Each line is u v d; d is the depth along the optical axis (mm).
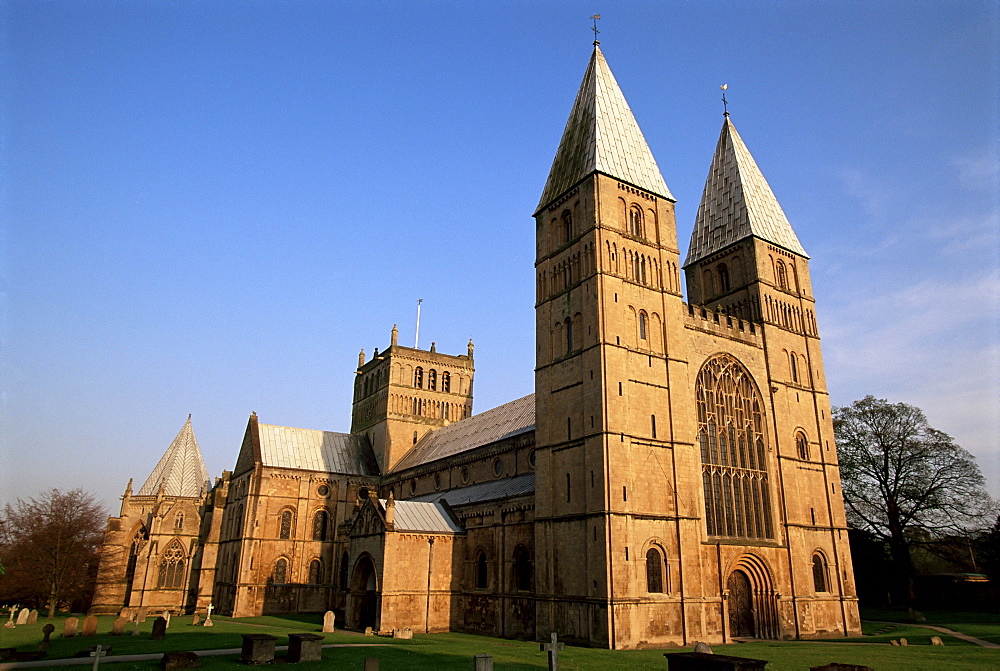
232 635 53188
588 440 54156
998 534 85188
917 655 41594
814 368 72688
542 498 57344
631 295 59094
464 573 65438
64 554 101062
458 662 37188
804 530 64438
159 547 103188
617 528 50469
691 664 25219
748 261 72562
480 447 77438
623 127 67125
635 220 62906
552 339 61750
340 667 34500
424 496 87812
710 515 58250
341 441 105500
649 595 51062
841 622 63500
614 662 38594
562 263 62906
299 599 89000
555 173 68688
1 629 61062
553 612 53344
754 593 58906
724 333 65750
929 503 86938
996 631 59031
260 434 97688
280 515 91438
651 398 56875
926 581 92625
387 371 105188
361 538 67688
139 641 48312
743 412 64500
